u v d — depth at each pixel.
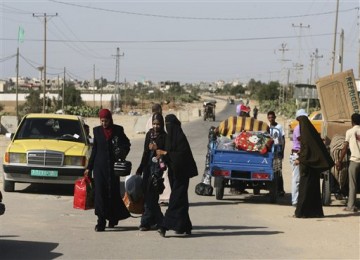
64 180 17.28
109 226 12.30
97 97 151.00
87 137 18.78
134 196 12.86
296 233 12.27
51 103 123.19
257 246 10.80
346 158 16.39
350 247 10.89
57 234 11.61
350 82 19.45
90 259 9.51
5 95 158.00
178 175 11.42
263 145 17.00
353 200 15.60
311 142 14.46
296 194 16.02
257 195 19.16
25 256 9.65
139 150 35.50
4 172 17.56
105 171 11.93
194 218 14.04
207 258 9.70
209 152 18.47
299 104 78.75
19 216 13.63
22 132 18.70
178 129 11.45
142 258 9.62
